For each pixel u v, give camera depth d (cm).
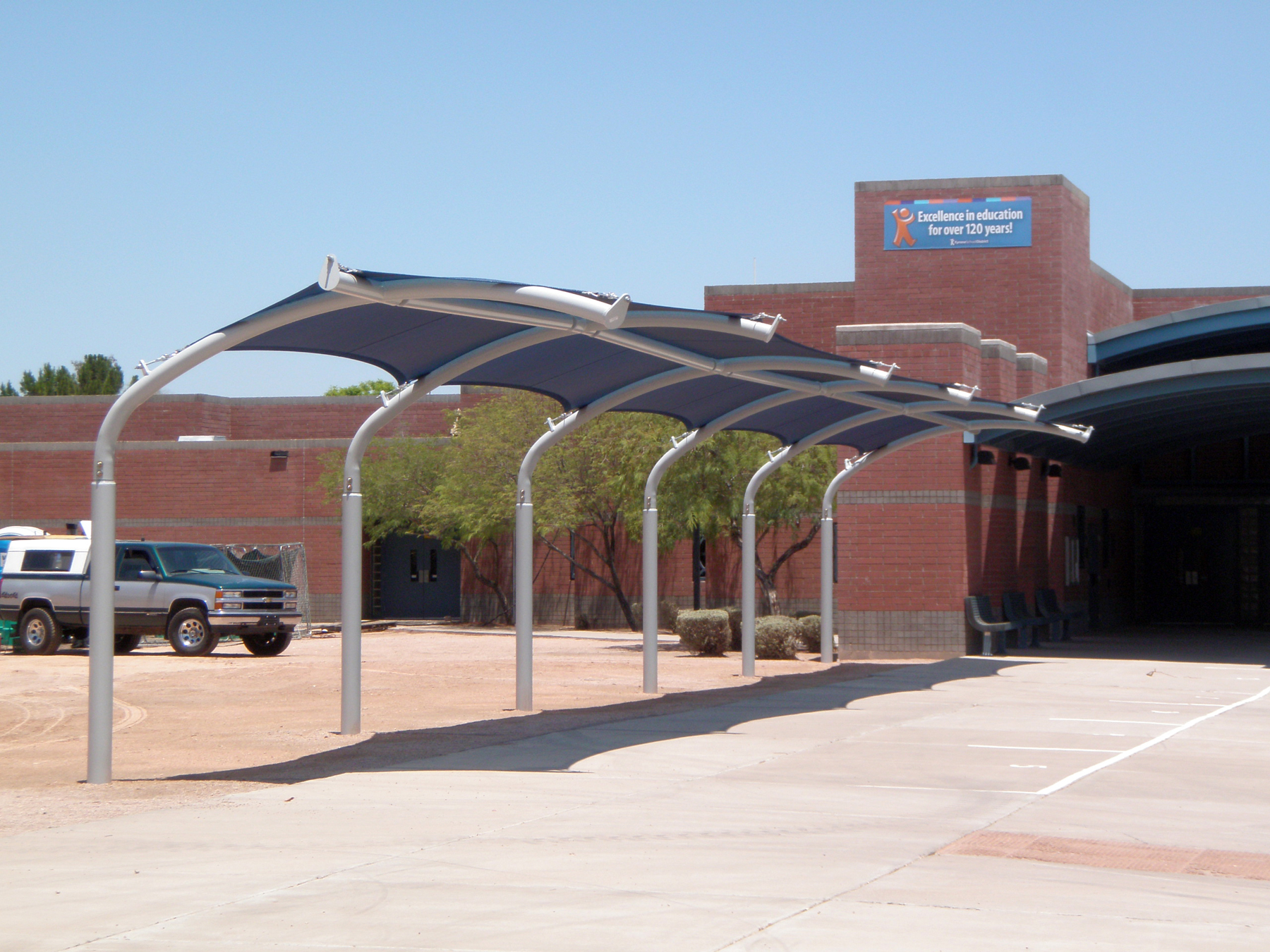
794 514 2938
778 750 1348
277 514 4603
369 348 1330
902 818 994
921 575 2606
